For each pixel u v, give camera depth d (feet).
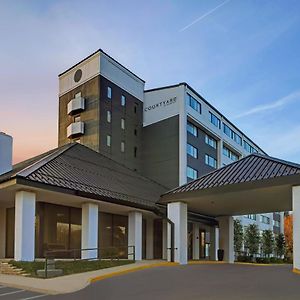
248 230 165.78
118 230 88.74
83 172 77.97
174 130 132.46
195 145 140.36
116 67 137.59
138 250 79.71
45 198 68.18
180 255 70.28
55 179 64.44
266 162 64.95
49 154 84.38
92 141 127.75
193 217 88.99
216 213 90.89
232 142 175.52
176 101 134.31
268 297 31.78
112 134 130.93
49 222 73.36
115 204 73.15
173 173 129.08
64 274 52.44
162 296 33.83
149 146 137.28
